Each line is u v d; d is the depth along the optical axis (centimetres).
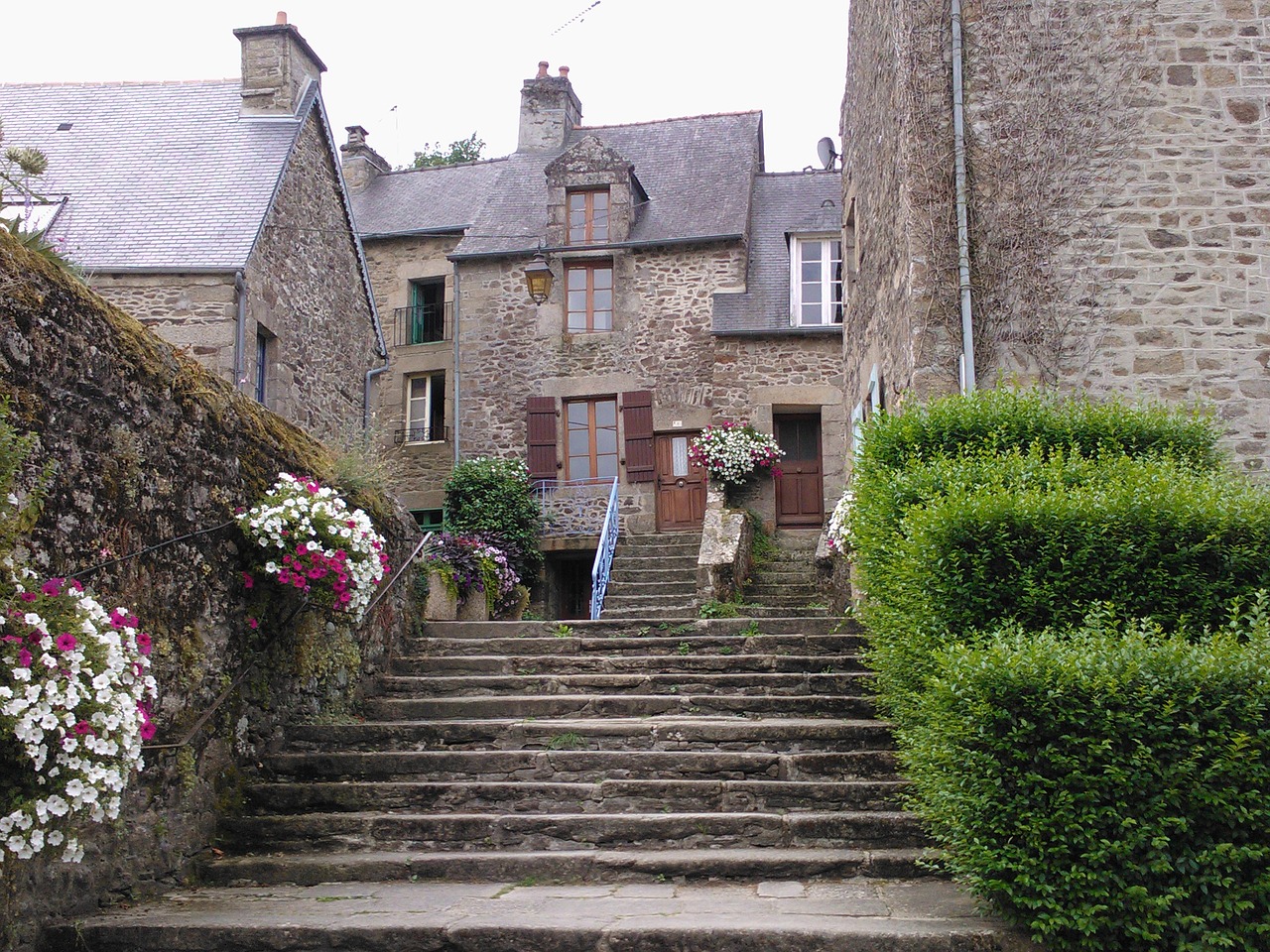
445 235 1773
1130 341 766
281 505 580
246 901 467
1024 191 780
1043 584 487
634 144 1850
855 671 721
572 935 409
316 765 596
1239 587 479
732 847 527
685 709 666
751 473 1523
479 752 605
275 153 1224
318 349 1308
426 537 877
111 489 471
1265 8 792
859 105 1052
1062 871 390
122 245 1102
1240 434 755
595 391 1608
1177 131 784
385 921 423
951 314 770
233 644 573
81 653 362
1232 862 379
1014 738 402
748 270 1633
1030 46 793
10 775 353
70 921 422
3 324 404
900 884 484
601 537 1304
